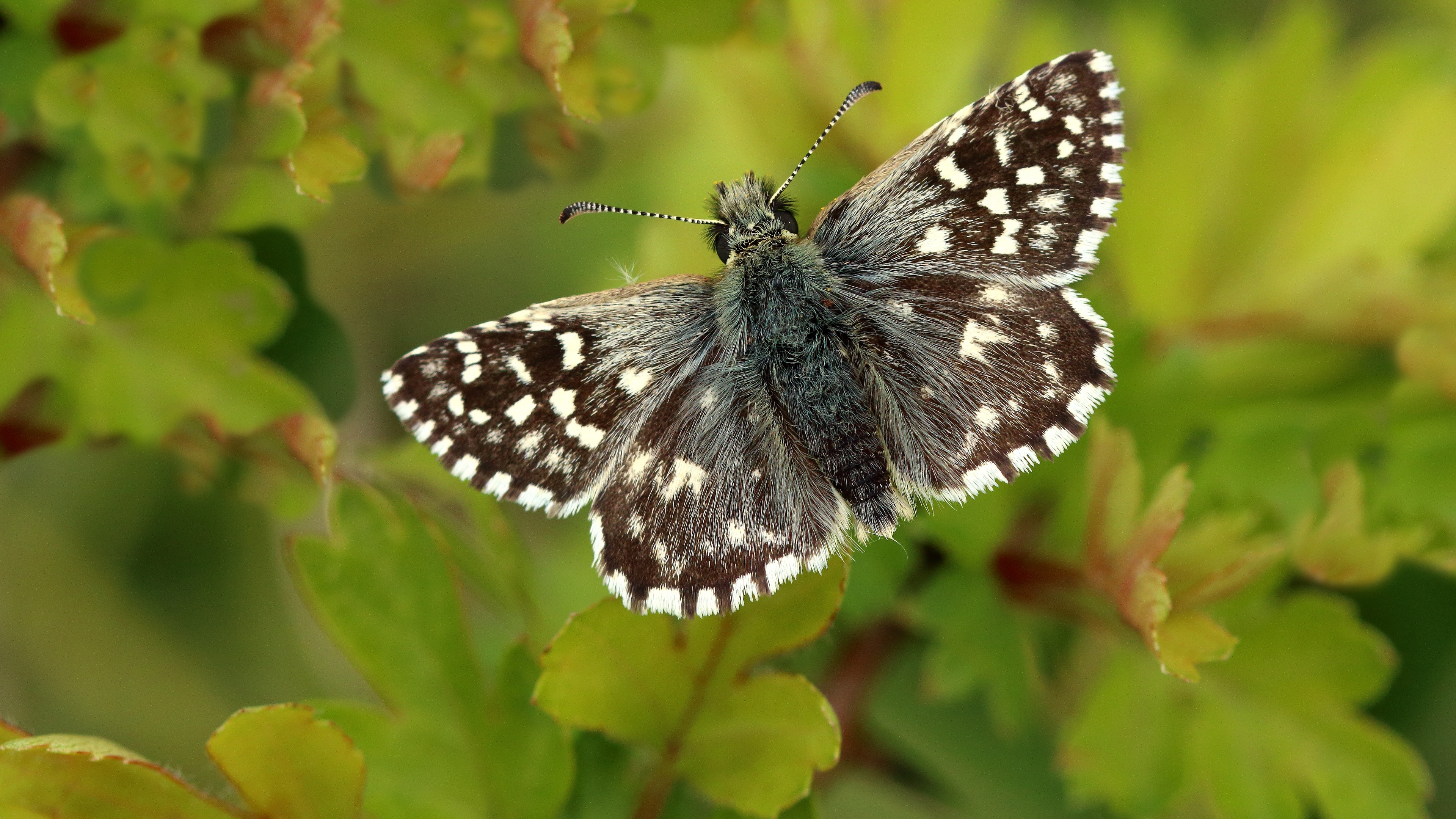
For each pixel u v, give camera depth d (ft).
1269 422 0.83
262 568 0.86
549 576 0.84
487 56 0.81
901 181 0.82
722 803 0.80
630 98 0.82
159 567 0.86
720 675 0.80
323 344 0.83
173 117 0.81
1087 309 0.81
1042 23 0.86
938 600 0.82
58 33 0.81
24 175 0.81
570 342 0.81
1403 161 0.85
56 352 0.82
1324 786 0.82
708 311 0.82
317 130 0.81
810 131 0.84
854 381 0.82
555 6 0.81
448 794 0.80
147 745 0.86
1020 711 0.82
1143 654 0.83
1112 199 0.81
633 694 0.80
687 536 0.81
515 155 0.82
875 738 0.84
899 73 0.84
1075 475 0.83
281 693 0.86
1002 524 0.83
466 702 0.80
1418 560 0.82
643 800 0.80
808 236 0.83
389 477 0.82
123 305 0.82
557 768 0.80
